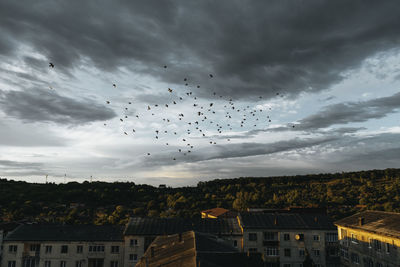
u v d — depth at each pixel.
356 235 53.84
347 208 137.88
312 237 66.25
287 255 65.50
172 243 43.34
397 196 155.88
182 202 162.62
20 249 61.44
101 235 65.06
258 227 66.19
